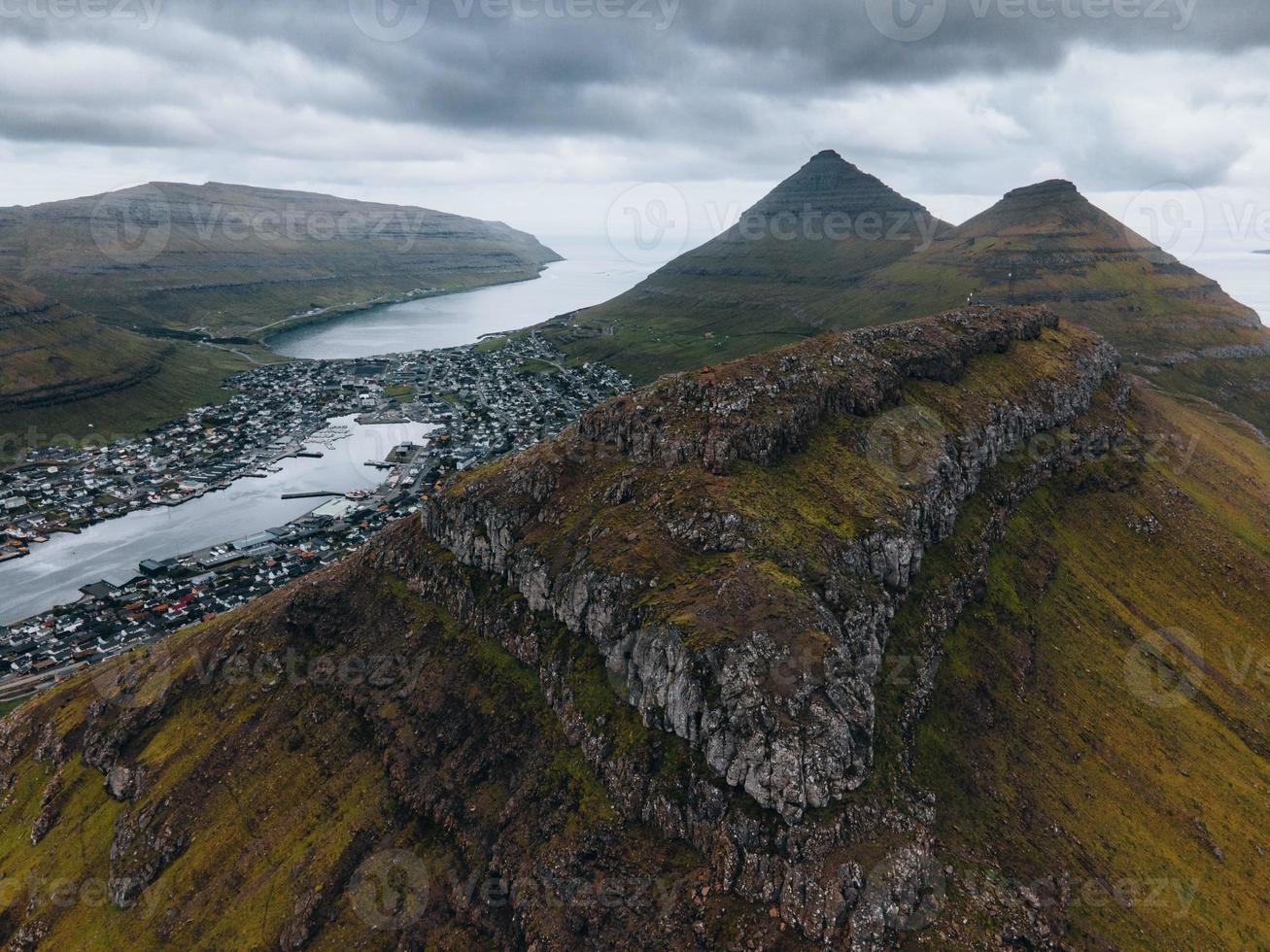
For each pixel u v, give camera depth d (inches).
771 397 5625.0
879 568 4877.0
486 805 4576.8
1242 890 4291.3
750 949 3511.3
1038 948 3607.3
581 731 4515.3
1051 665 5319.9
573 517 5285.4
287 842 4845.0
